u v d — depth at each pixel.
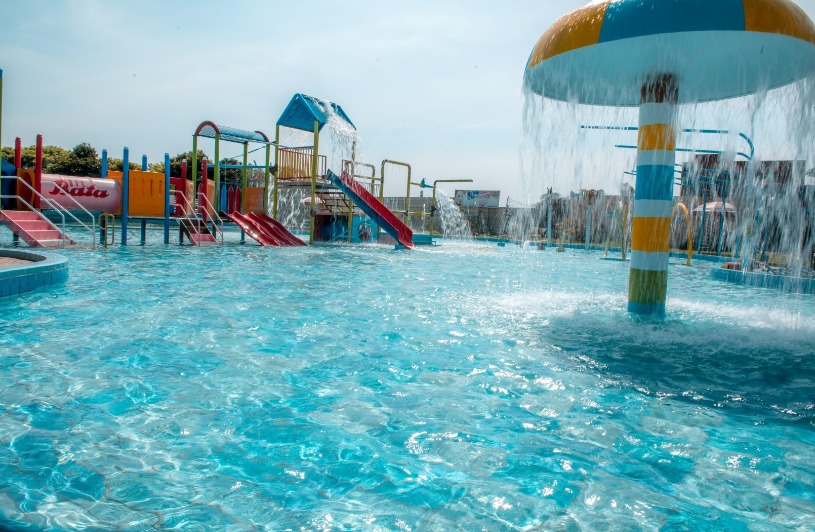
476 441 2.15
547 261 12.64
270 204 20.25
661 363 3.35
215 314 4.55
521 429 2.28
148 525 1.48
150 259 9.19
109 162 34.69
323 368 3.11
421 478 1.82
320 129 16.72
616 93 5.31
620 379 3.00
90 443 2.02
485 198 29.61
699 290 7.93
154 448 2.00
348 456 1.98
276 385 2.78
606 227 20.09
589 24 4.02
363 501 1.66
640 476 1.88
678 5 3.65
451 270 9.33
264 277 7.27
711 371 3.20
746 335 4.20
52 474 1.77
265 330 4.03
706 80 4.82
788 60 4.19
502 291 6.62
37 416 2.26
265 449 2.02
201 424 2.24
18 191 10.35
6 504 1.56
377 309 5.07
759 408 2.58
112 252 10.19
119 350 3.32
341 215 17.52
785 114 4.88
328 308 5.05
